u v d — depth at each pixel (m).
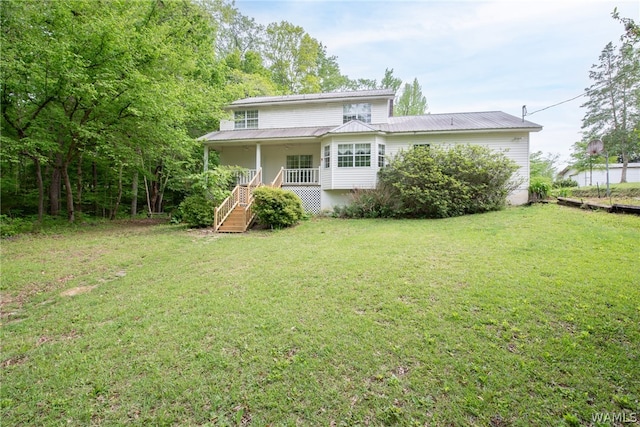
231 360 2.83
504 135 12.23
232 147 16.28
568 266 4.67
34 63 8.52
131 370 2.74
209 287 4.75
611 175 26.50
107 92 9.82
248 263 6.03
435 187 10.62
